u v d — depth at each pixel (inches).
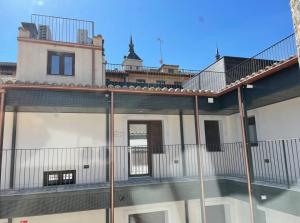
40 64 351.9
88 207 232.1
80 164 292.0
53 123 290.2
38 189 242.5
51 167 281.7
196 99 287.1
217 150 352.5
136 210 285.9
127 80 623.5
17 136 274.4
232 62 441.7
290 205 202.7
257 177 280.5
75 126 297.6
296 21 47.1
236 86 261.3
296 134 256.1
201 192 268.5
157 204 295.1
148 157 324.2
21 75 340.5
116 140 309.6
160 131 336.8
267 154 291.6
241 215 310.7
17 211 213.6
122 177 303.1
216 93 290.7
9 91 229.3
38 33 393.4
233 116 352.8
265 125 296.8
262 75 227.5
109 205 237.9
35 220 254.1
